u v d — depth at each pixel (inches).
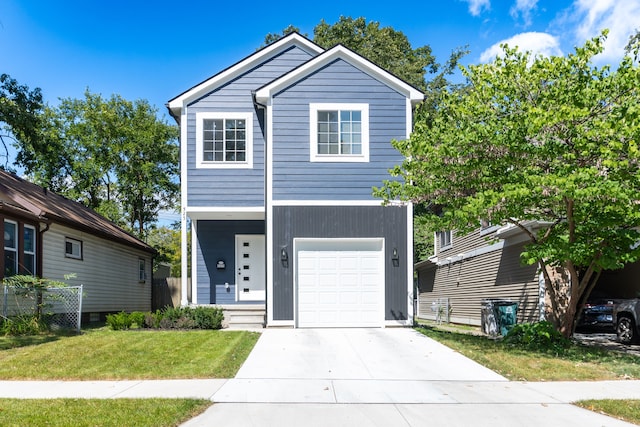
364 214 568.4
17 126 793.6
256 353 408.2
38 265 566.9
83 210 850.8
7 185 582.6
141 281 925.2
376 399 283.1
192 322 543.8
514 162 420.2
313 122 575.5
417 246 1269.7
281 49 660.7
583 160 405.4
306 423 237.3
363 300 562.3
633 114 353.7
